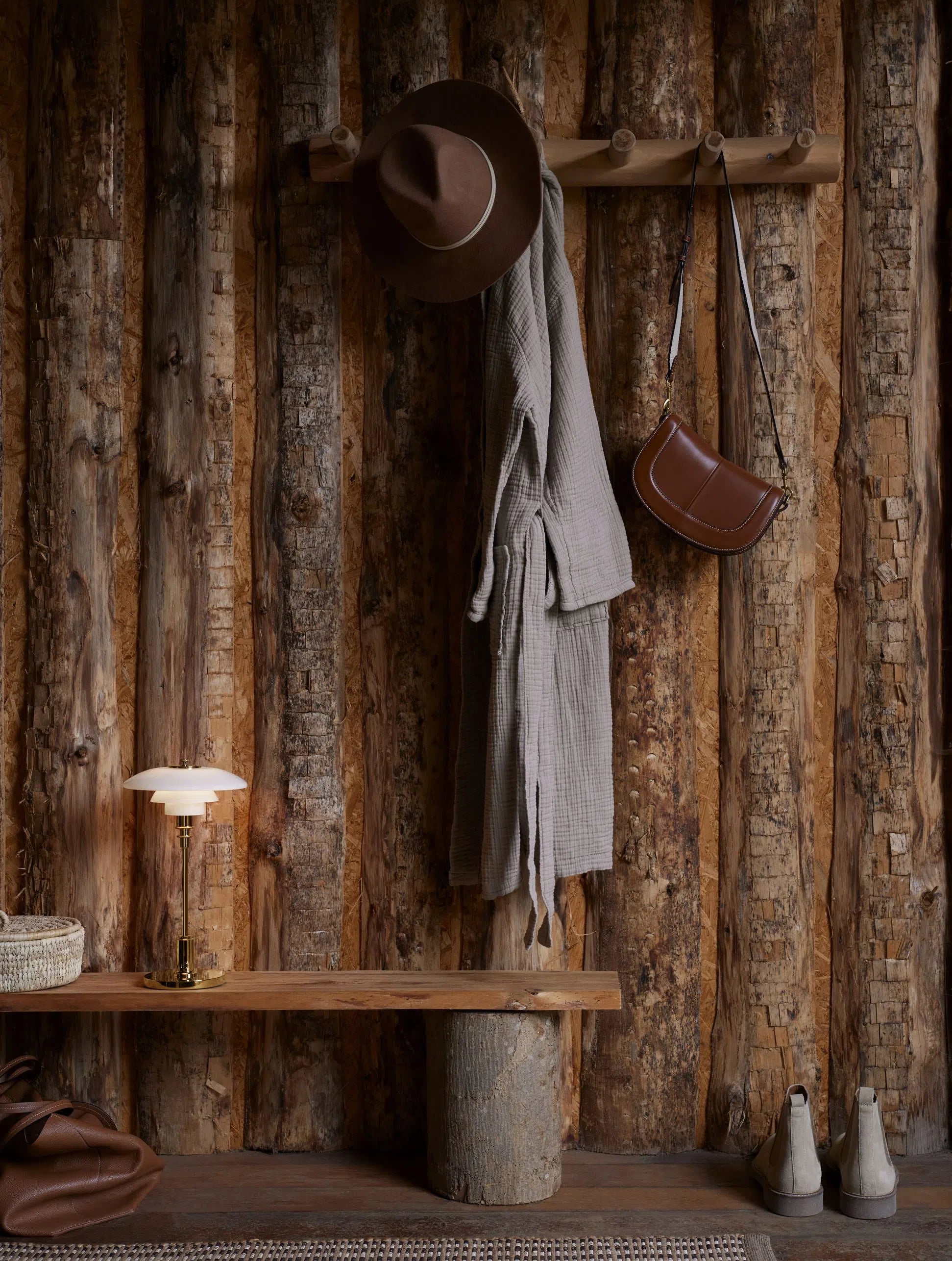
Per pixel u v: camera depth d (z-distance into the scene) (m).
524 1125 2.25
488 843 2.36
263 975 2.40
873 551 2.56
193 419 2.55
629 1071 2.52
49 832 2.54
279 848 2.55
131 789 2.43
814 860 2.59
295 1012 2.55
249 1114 2.56
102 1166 2.27
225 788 2.27
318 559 2.55
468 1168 2.25
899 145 2.55
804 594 2.56
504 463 2.29
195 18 2.55
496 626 2.35
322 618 2.55
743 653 2.55
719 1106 2.53
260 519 2.57
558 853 2.42
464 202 2.19
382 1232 2.14
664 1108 2.53
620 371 2.55
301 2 2.54
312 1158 2.51
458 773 2.46
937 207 2.61
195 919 2.53
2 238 2.57
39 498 2.55
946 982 2.61
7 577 2.58
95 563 2.55
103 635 2.55
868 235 2.56
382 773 2.56
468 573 2.56
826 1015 2.58
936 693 2.61
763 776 2.54
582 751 2.44
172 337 2.55
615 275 2.56
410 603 2.55
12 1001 2.22
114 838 2.56
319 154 2.47
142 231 2.59
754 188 2.54
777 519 2.54
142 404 2.58
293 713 2.54
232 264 2.57
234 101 2.57
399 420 2.56
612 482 2.55
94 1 2.55
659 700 2.54
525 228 2.27
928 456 2.60
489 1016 2.25
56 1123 2.22
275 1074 2.54
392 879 2.55
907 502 2.57
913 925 2.57
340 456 2.57
